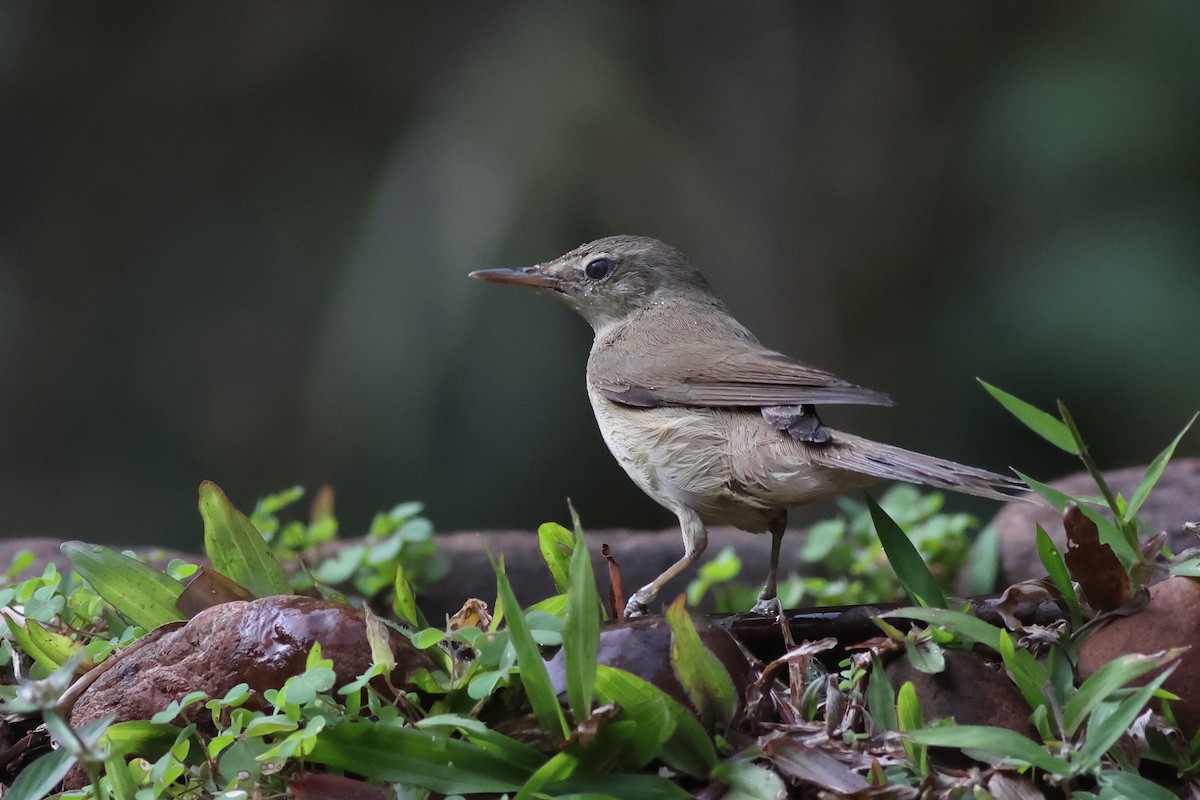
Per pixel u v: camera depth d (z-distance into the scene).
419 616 5.96
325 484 15.24
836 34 17.61
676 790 4.59
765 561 8.98
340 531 15.24
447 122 15.66
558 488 15.44
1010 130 15.44
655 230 16.39
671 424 7.33
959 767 4.86
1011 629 5.40
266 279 17.20
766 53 17.39
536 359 15.04
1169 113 14.94
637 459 7.56
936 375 16.36
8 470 17.05
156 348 17.30
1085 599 5.40
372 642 4.92
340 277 15.10
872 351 17.23
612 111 15.96
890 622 5.88
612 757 4.62
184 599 5.67
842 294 17.28
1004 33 17.36
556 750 4.74
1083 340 14.65
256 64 17.48
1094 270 14.71
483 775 4.62
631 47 16.84
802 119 17.50
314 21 17.22
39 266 17.56
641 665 4.93
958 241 17.17
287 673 5.00
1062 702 5.06
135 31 17.75
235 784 4.72
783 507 7.18
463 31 16.95
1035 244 15.49
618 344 8.41
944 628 5.30
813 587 8.12
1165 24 15.26
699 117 17.22
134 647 5.30
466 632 5.05
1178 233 14.70
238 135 17.58
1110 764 4.79
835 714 5.07
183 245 17.45
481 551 8.35
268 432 16.86
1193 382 14.28
